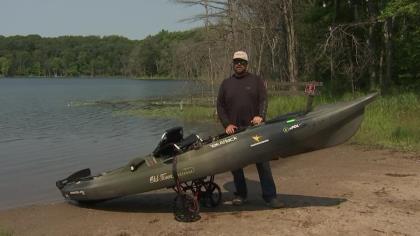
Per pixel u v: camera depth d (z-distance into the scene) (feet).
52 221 21.47
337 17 83.10
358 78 77.30
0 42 599.16
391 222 18.74
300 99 63.72
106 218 21.16
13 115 85.20
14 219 22.26
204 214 20.54
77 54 560.20
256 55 79.71
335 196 22.88
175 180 19.70
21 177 33.27
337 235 17.42
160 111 86.07
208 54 76.02
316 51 83.35
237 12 73.56
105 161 39.32
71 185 23.04
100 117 79.51
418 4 58.39
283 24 84.84
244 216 19.99
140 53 379.76
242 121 20.62
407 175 27.25
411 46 75.82
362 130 41.55
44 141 52.11
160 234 18.43
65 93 176.55
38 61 561.84
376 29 81.25
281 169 30.99
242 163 19.51
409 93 62.69
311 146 19.61
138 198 24.38
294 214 19.95
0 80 419.13
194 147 19.80
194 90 84.38
